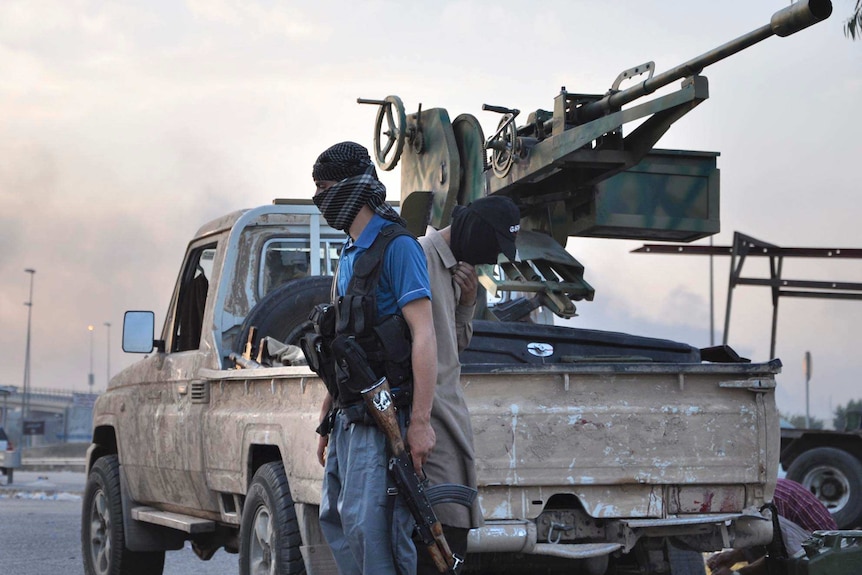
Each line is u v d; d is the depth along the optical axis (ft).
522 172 21.07
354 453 12.66
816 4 16.07
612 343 18.43
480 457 15.70
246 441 19.61
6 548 34.76
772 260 38.37
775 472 16.46
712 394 16.48
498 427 15.79
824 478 43.86
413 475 12.35
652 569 16.67
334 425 13.24
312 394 17.38
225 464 20.61
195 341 24.57
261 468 18.89
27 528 41.75
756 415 16.48
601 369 16.06
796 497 20.49
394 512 12.41
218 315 23.02
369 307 12.60
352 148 13.20
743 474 16.37
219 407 21.47
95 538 27.09
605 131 19.33
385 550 12.44
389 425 12.37
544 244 21.57
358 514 12.48
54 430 381.81
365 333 12.62
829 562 15.57
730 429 16.38
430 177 23.03
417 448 12.37
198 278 24.98
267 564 18.65
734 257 37.52
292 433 17.69
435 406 12.92
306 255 24.12
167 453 23.50
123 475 26.04
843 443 43.68
